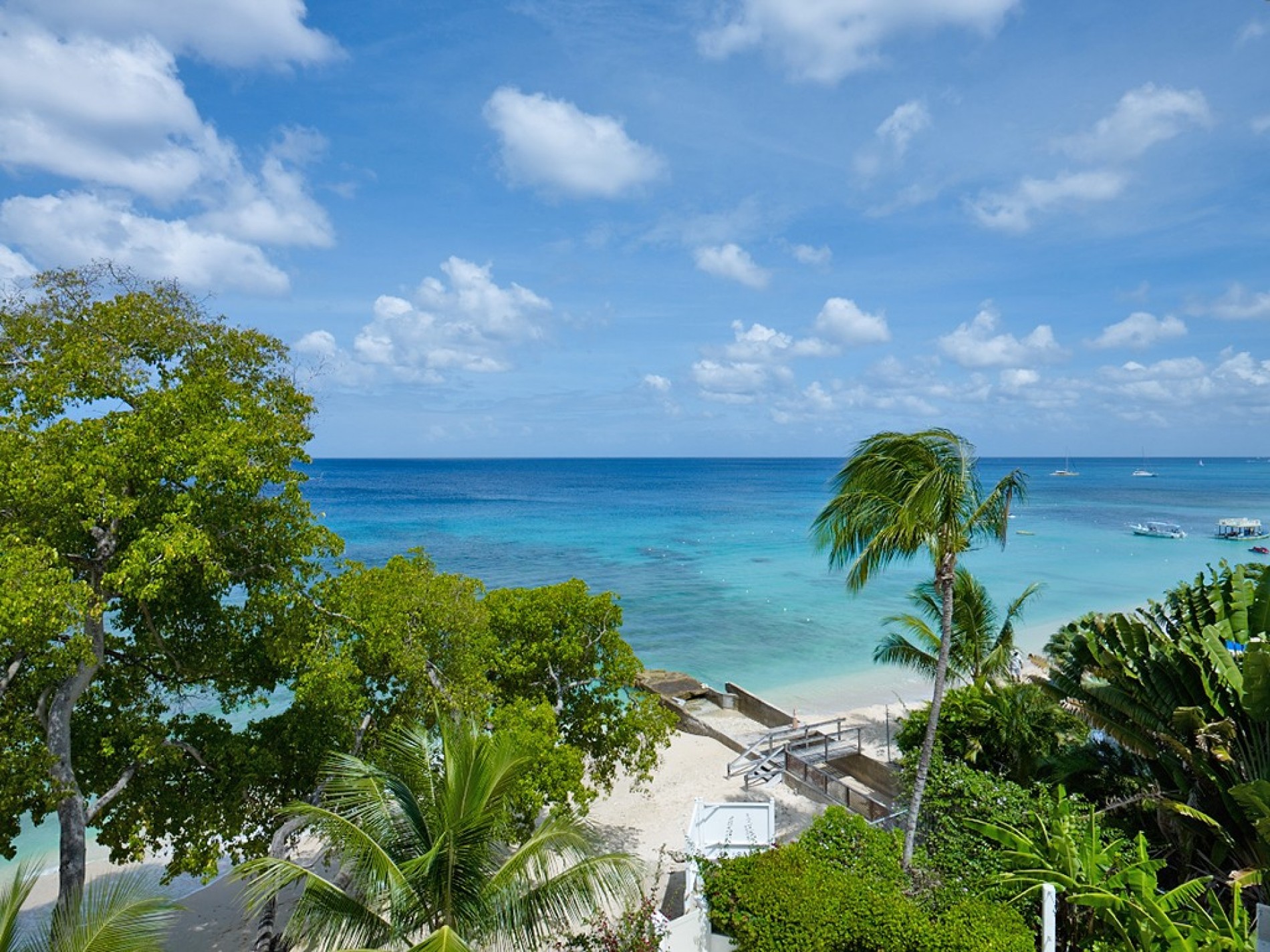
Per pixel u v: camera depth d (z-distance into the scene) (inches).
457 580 690.8
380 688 647.1
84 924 356.2
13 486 451.5
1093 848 502.6
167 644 569.6
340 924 388.8
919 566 2780.5
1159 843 579.8
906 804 704.4
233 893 747.4
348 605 617.9
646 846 790.5
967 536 573.3
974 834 575.8
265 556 566.6
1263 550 2869.1
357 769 438.9
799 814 844.0
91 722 539.8
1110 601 2079.2
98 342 522.9
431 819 413.1
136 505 487.5
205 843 534.9
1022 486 555.5
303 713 594.6
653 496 6072.8
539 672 756.6
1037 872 497.7
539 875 405.7
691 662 1521.9
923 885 525.3
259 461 539.5
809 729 1035.3
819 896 486.0
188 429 516.7
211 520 522.0
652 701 778.8
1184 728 539.2
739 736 1088.8
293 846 581.6
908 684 1384.1
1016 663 1171.9
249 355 601.3
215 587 561.0
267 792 584.7
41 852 813.9
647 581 2321.6
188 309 580.7
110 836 524.1
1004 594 2176.4
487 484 7495.1
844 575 2442.2
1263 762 511.5
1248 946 403.9
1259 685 489.1
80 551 507.2
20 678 478.6
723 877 516.7
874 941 460.8
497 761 393.4
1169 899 465.7
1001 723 689.0
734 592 2180.1
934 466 549.0
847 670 1471.5
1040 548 3137.3
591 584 2273.6
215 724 590.2
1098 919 471.5
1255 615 593.9
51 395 491.2
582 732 747.4
